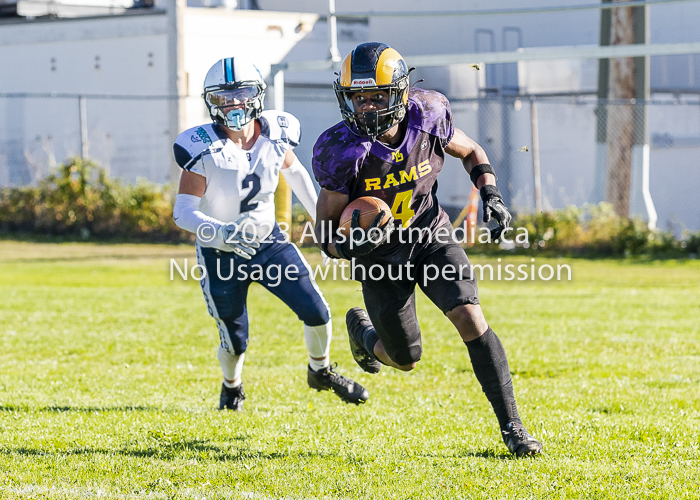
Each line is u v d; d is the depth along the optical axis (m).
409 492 11.58
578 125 75.75
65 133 78.38
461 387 20.62
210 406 18.30
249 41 77.94
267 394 19.67
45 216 69.12
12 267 52.97
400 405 18.48
